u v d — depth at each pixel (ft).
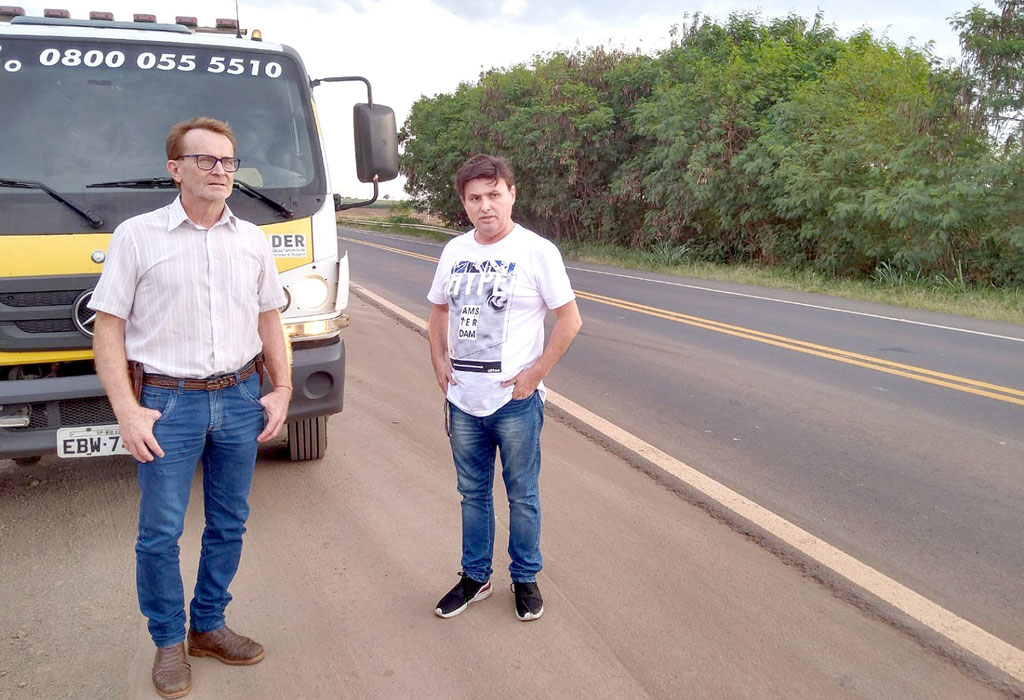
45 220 13.23
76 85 14.70
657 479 16.37
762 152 64.44
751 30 82.53
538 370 10.59
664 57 84.69
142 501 9.37
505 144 100.32
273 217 14.58
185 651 9.96
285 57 16.15
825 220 60.23
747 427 20.06
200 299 9.21
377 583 12.16
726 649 10.36
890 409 21.77
